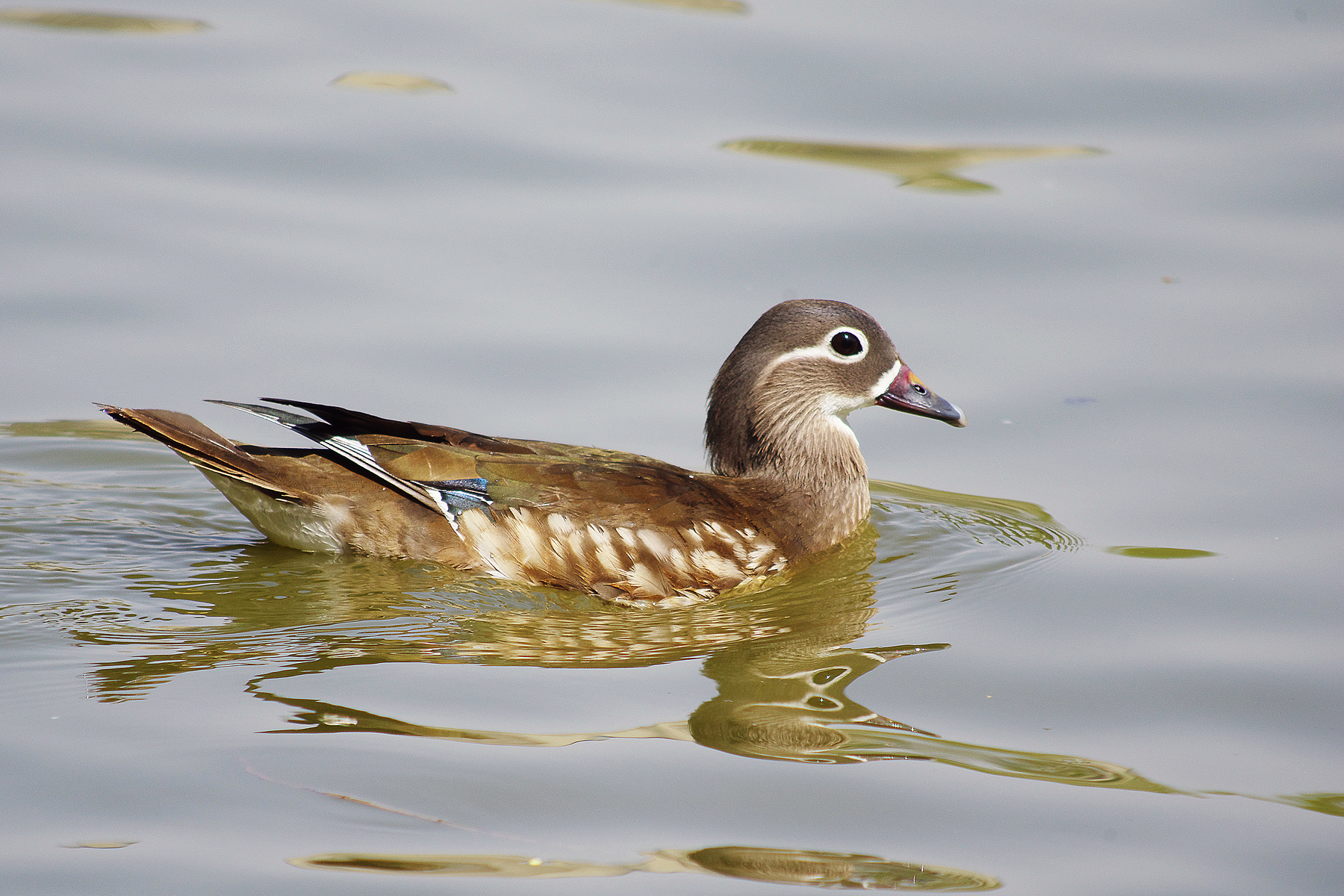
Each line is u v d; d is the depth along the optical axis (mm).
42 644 12461
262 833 9773
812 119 24078
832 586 14961
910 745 11344
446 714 11477
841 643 13320
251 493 14625
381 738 11008
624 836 9961
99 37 26234
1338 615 13625
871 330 16266
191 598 13648
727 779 10734
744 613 14125
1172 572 14734
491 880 9422
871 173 23453
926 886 9523
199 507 16281
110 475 17078
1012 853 9961
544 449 14953
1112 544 15508
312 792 10258
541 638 13188
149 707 11352
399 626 13242
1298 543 15117
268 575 14250
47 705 11336
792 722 11664
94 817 9852
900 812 10398
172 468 17344
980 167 23156
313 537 14711
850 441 16328
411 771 10570
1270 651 13008
